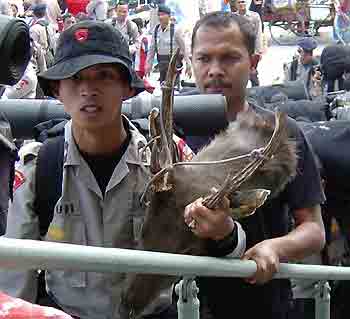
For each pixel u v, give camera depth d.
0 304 2.21
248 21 4.06
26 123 4.33
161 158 2.92
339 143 4.79
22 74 2.75
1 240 1.91
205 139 3.99
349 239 4.90
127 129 3.39
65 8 17.28
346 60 7.59
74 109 3.27
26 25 2.71
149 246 2.88
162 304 3.28
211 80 3.97
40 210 3.39
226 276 2.90
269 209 3.55
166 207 2.86
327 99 6.39
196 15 15.31
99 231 3.31
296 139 3.52
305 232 3.43
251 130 3.02
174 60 2.93
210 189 2.83
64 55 3.26
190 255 2.81
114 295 3.29
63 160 3.33
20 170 3.38
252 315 3.57
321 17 21.64
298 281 4.00
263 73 17.05
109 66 3.24
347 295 4.98
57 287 3.34
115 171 3.30
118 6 15.76
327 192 4.86
